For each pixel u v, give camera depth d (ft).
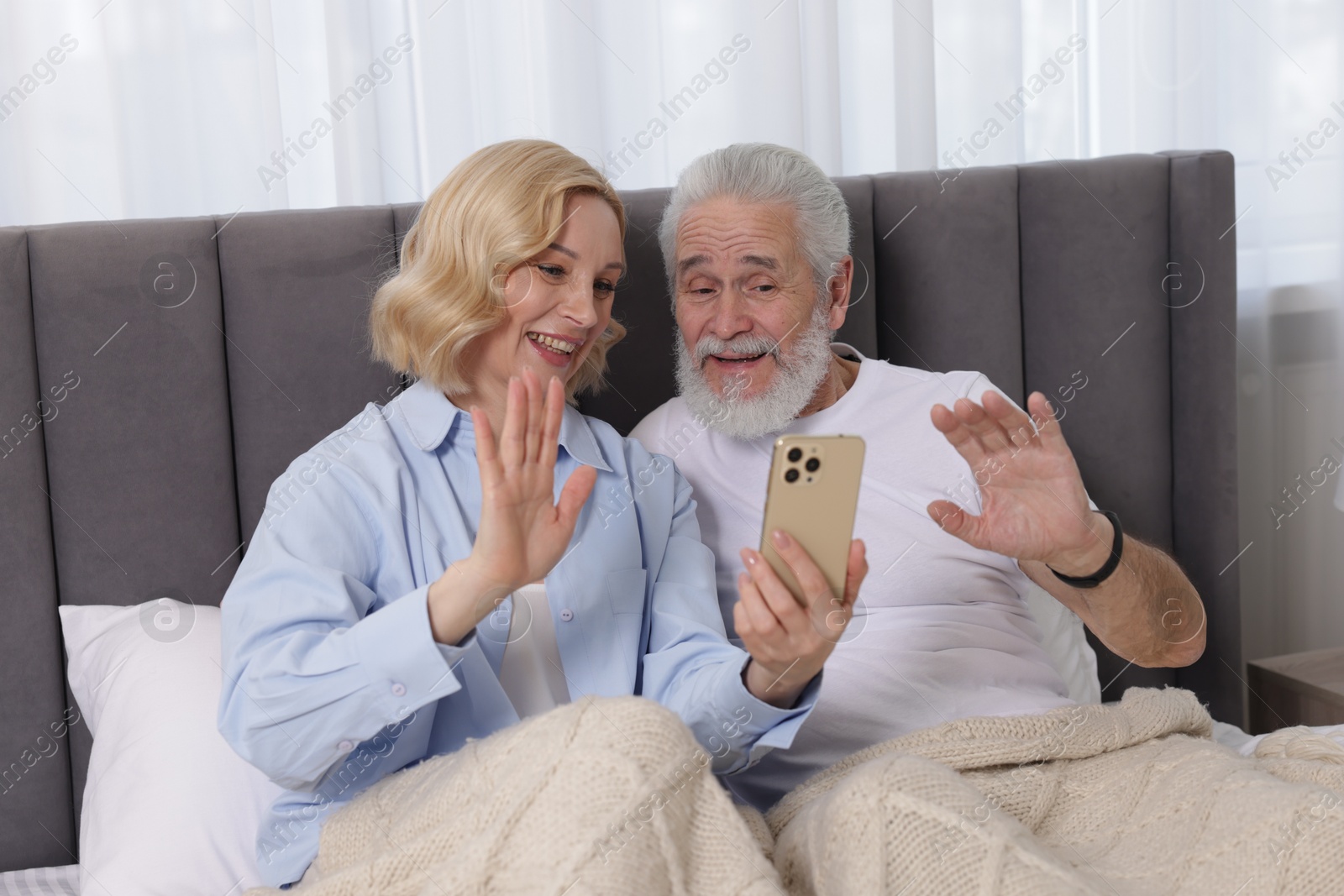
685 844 2.67
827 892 2.75
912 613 4.34
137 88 5.19
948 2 6.23
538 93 5.70
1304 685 5.67
